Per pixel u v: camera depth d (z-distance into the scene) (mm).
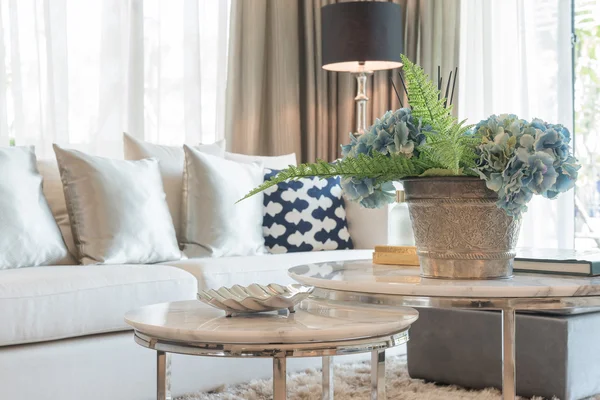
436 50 4438
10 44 3498
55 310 2203
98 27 3775
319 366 2973
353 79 4625
